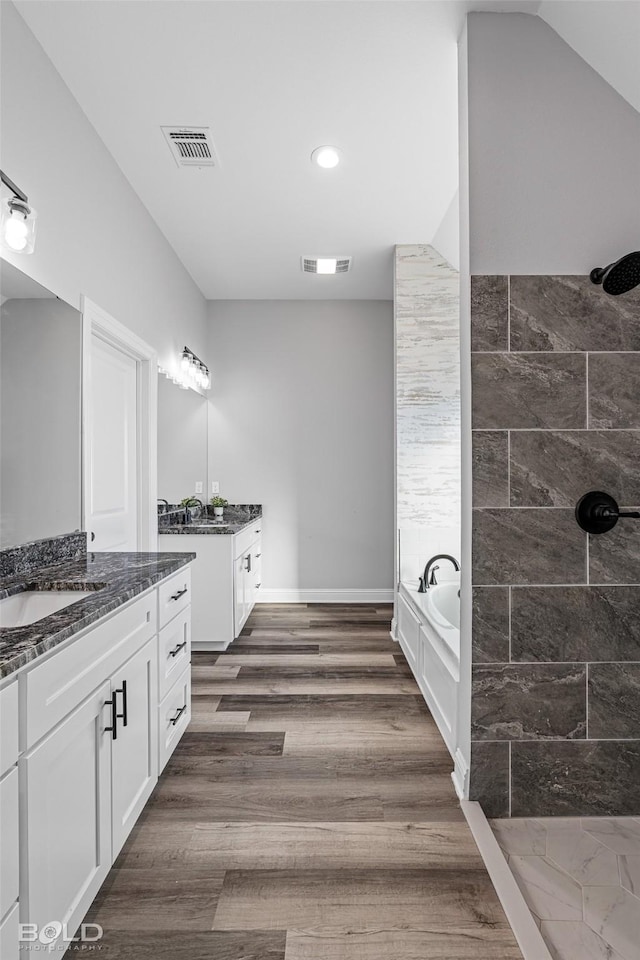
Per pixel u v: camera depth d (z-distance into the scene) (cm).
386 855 171
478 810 191
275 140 263
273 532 509
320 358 508
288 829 184
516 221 193
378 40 205
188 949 137
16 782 107
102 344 285
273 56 211
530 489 193
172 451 399
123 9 189
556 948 142
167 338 375
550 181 193
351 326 508
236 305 508
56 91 216
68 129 226
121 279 287
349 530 507
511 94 193
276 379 508
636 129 193
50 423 212
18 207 168
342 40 204
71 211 229
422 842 177
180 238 371
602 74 192
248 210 332
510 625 194
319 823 187
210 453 509
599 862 173
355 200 322
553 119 193
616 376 193
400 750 235
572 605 194
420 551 381
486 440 193
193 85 226
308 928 144
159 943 139
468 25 193
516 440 193
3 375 181
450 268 383
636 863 172
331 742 242
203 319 492
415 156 278
